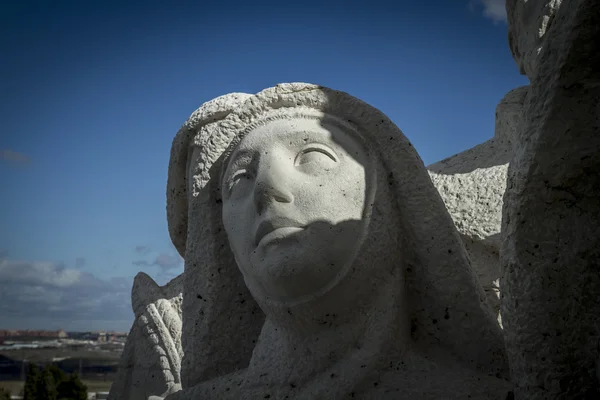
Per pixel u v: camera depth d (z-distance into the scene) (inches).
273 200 76.7
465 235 103.5
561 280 62.9
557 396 61.6
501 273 67.5
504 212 67.5
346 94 84.1
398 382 75.2
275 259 75.2
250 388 81.6
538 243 63.9
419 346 81.1
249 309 93.3
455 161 116.5
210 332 92.0
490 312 81.5
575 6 60.7
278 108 87.2
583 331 61.9
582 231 62.8
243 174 83.2
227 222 83.7
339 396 74.5
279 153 80.4
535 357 62.8
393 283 79.7
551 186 63.2
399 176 81.4
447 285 80.2
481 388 73.7
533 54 96.8
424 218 80.7
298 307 76.7
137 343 126.6
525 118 65.7
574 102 62.1
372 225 78.0
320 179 78.0
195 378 92.0
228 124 90.2
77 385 582.9
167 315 124.5
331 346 77.7
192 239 94.6
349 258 76.4
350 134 82.4
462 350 79.5
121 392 125.3
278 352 82.3
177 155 99.2
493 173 106.4
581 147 61.9
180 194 101.0
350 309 77.9
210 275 92.7
